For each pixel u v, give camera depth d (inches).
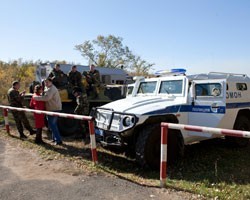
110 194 154.3
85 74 386.3
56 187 165.3
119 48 1454.2
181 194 153.8
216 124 211.0
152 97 254.5
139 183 172.2
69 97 345.7
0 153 245.8
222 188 166.2
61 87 348.8
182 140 218.1
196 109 223.5
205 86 221.3
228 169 211.2
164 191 158.4
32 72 1185.4
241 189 164.6
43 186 167.2
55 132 281.0
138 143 202.5
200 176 191.8
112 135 215.2
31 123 411.5
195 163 225.1
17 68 1258.0
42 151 250.4
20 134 314.0
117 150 241.3
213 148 273.7
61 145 278.1
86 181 175.0
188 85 232.4
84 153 246.7
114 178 181.2
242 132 136.3
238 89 259.9
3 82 986.7
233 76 273.7
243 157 245.1
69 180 177.0
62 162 216.7
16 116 310.7
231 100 248.5
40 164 211.8
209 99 217.3
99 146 272.8
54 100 277.9
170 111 216.1
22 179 179.8
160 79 259.3
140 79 282.2
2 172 194.1
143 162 200.2
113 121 215.2
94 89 381.7
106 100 394.0
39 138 283.9
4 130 358.0
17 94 313.0
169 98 239.6
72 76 361.7
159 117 208.8
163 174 165.2
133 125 200.2
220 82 211.5
